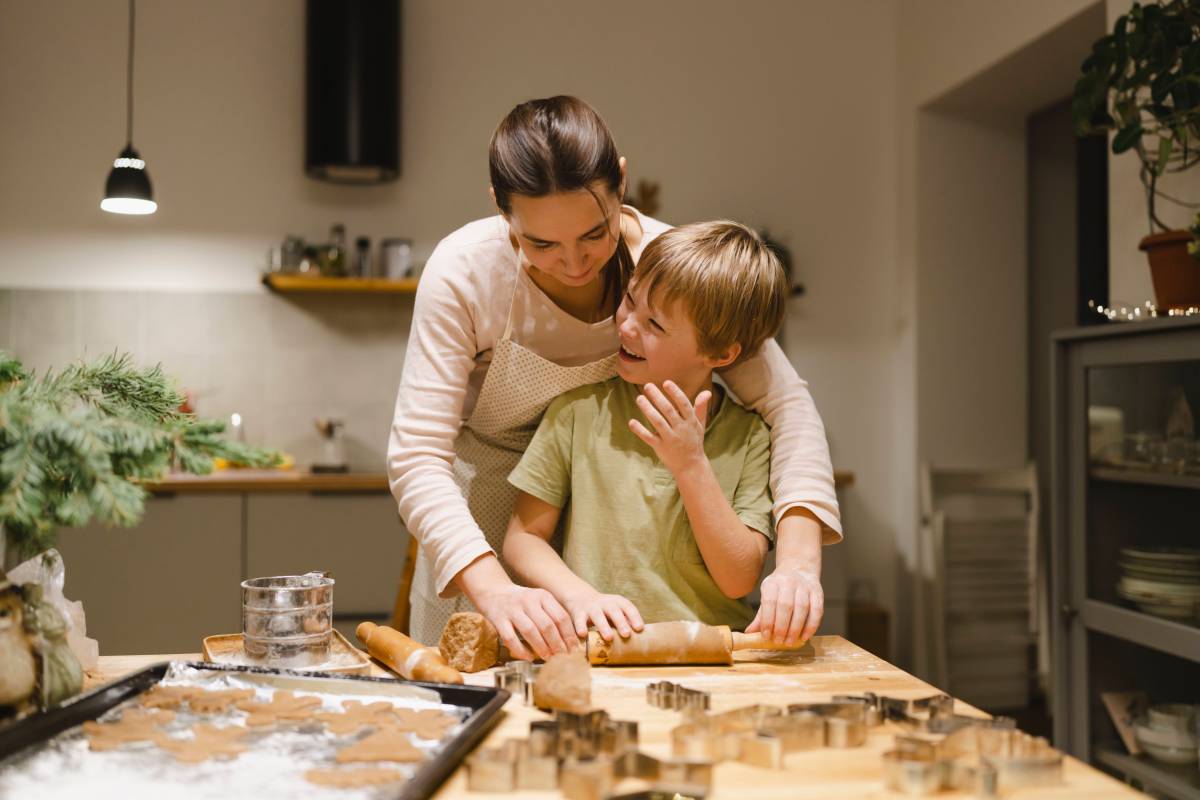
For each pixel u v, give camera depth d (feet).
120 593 10.30
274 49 11.96
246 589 3.42
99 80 11.66
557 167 3.49
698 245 3.84
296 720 2.70
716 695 3.14
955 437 12.16
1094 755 6.74
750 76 12.73
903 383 12.49
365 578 10.77
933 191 12.16
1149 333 6.20
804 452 4.17
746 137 12.71
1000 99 11.70
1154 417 6.16
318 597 3.43
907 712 2.87
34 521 2.69
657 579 4.00
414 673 3.23
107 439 2.66
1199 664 5.91
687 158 12.62
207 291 11.92
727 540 3.82
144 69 11.74
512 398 4.45
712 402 4.36
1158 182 7.60
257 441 12.04
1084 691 6.84
